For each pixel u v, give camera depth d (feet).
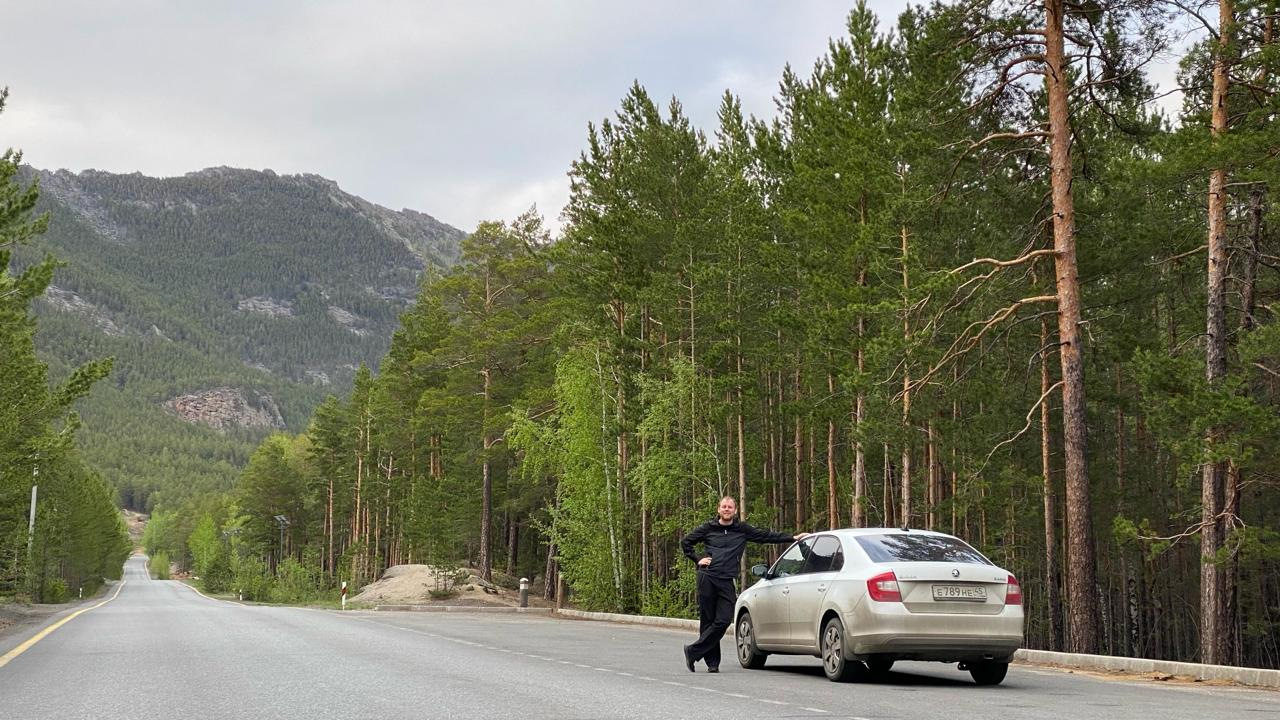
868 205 105.09
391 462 276.82
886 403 95.09
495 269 193.36
